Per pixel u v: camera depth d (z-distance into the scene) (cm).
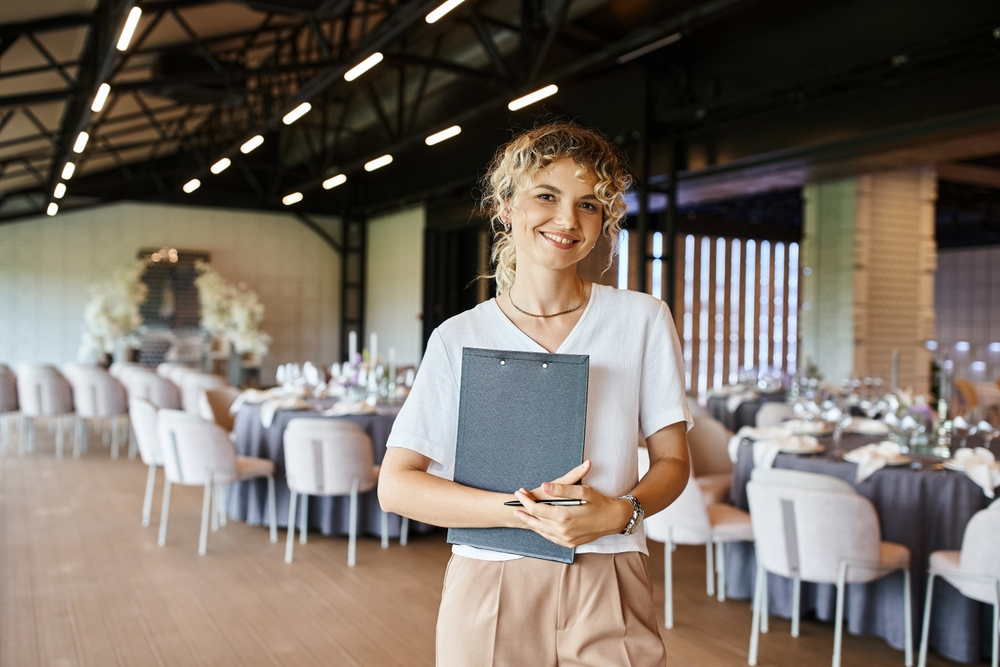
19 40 650
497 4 738
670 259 819
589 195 124
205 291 1242
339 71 663
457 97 955
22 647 354
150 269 1508
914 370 961
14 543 524
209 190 1556
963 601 341
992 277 1716
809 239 968
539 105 900
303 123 1272
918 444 422
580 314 131
